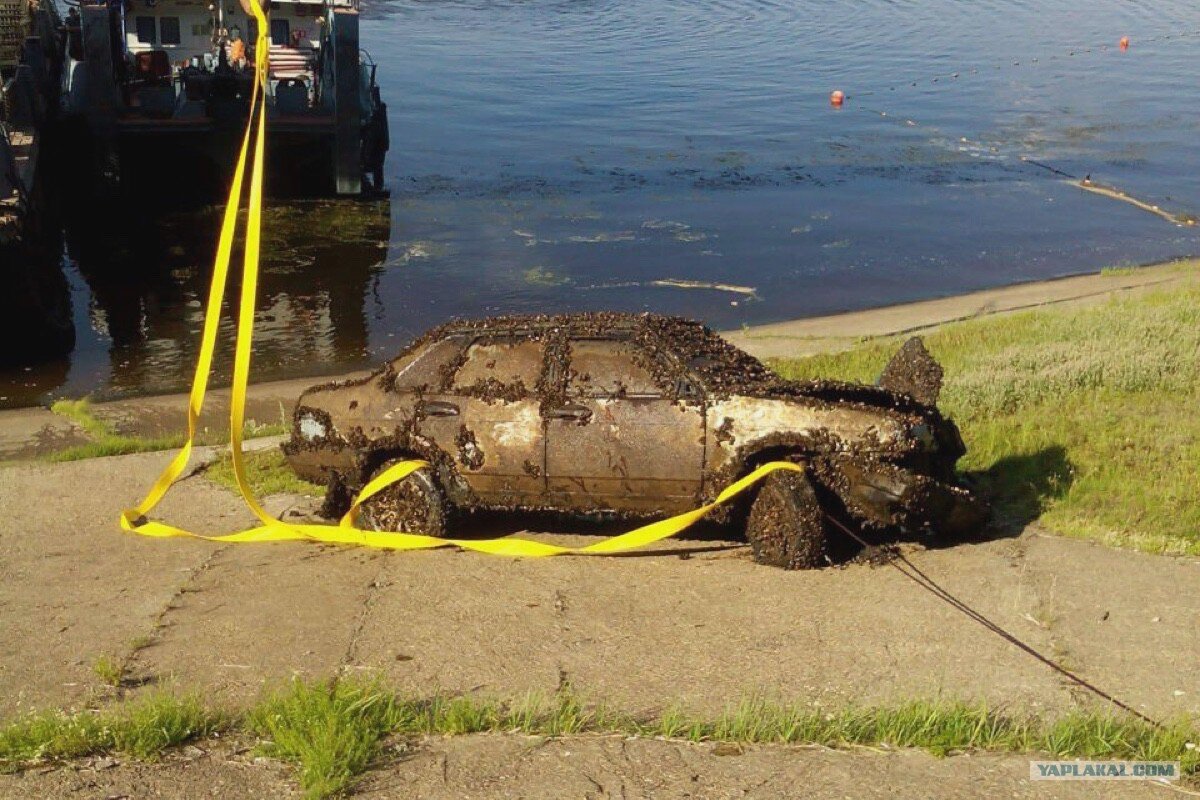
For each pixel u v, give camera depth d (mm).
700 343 8969
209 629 7668
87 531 10109
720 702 6441
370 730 6125
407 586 8312
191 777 5809
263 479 11453
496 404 8906
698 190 33188
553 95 46125
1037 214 31219
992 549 8602
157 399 17984
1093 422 11539
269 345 21078
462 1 66875
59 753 6047
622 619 7594
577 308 23172
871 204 32062
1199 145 39750
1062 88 49469
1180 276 23703
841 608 7625
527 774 5750
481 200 31688
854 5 72375
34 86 29297
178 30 31234
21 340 20641
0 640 7641
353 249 27297
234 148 30766
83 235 28562
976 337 16391
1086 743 5855
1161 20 68750
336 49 30156
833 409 8227
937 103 46344
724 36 61062
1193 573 8086
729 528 9336
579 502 8812
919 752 5863
